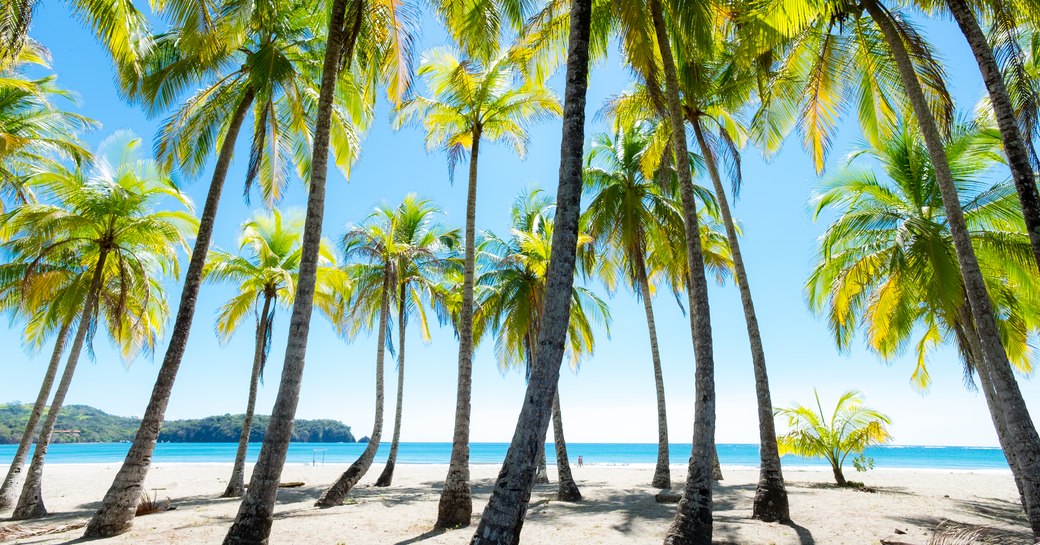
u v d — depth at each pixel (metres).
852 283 15.15
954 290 11.12
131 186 15.38
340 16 9.88
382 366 16.91
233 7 11.33
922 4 10.27
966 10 8.20
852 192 14.87
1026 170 7.25
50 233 14.27
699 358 8.71
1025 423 7.41
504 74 14.17
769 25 10.08
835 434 19.73
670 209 18.50
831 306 15.88
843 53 11.57
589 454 101.25
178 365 10.63
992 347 7.83
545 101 14.57
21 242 15.42
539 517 12.45
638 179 19.66
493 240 22.17
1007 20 9.28
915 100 9.30
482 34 10.84
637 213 18.55
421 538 9.95
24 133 14.77
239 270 19.11
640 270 19.98
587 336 23.45
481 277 21.95
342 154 14.35
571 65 6.80
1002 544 6.95
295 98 13.30
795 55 11.88
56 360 15.38
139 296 17.30
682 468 39.03
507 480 5.46
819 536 9.75
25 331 19.06
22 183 14.70
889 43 9.86
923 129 9.13
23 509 13.01
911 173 13.88
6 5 8.52
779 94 12.84
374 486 21.25
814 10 9.92
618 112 15.87
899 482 22.38
